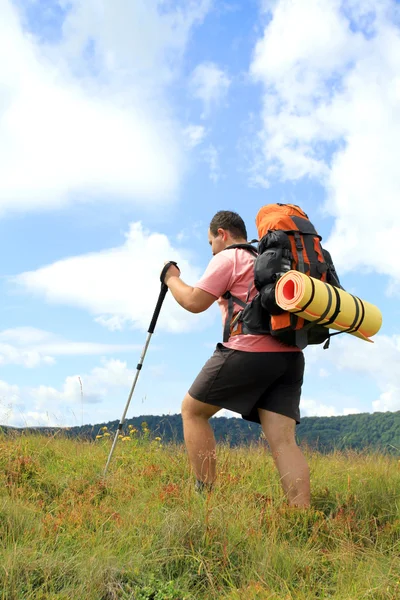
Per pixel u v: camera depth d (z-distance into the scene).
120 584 3.21
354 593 3.22
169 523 3.81
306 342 4.24
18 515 4.06
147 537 3.68
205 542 3.66
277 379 4.60
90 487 5.00
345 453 6.67
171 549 3.58
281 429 4.54
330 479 5.46
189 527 3.75
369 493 4.84
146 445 7.01
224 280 4.56
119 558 3.44
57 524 3.96
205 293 4.55
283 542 3.81
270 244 4.27
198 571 3.38
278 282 4.05
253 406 4.61
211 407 4.69
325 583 3.44
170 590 3.16
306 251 4.31
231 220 4.88
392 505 4.66
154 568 3.40
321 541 3.99
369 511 4.60
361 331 4.30
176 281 4.84
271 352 4.44
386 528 4.18
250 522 4.00
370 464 5.86
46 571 3.26
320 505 4.67
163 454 6.50
